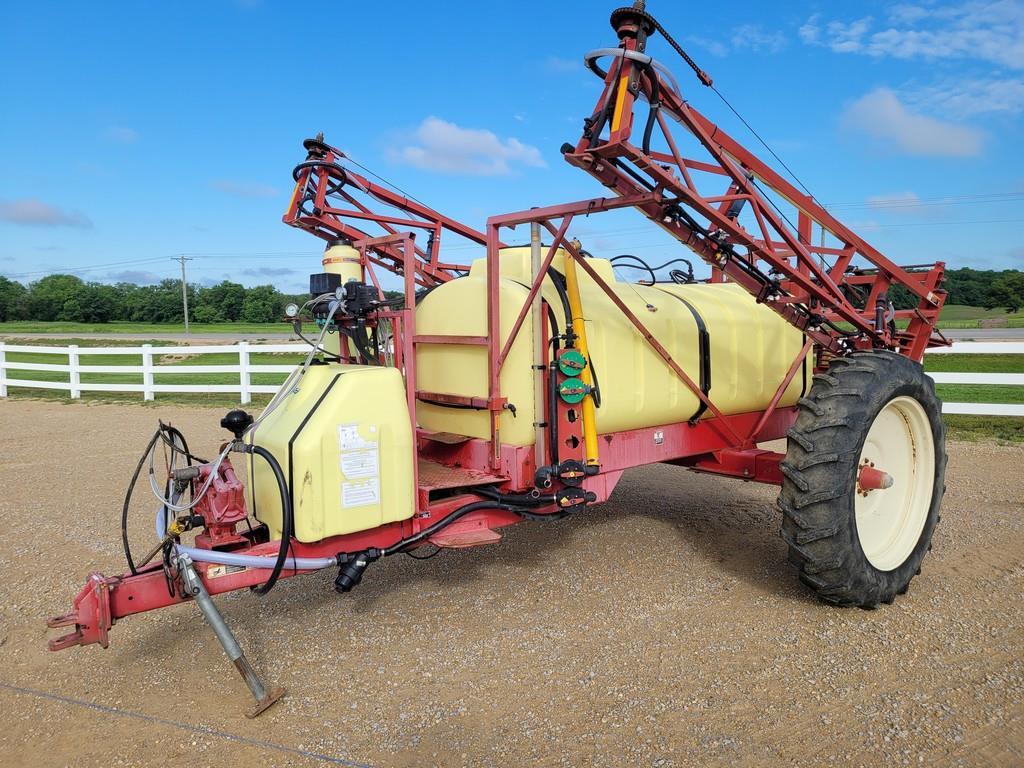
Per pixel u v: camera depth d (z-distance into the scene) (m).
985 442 8.24
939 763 2.48
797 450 3.57
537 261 3.47
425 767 2.54
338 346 4.18
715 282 5.42
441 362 4.01
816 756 2.53
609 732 2.71
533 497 3.52
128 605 2.76
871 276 4.47
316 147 5.64
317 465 2.94
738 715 2.80
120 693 3.12
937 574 4.23
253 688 2.90
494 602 3.99
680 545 4.88
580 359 3.46
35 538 5.26
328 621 3.80
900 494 4.05
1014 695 2.88
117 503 6.26
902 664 3.16
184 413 11.87
